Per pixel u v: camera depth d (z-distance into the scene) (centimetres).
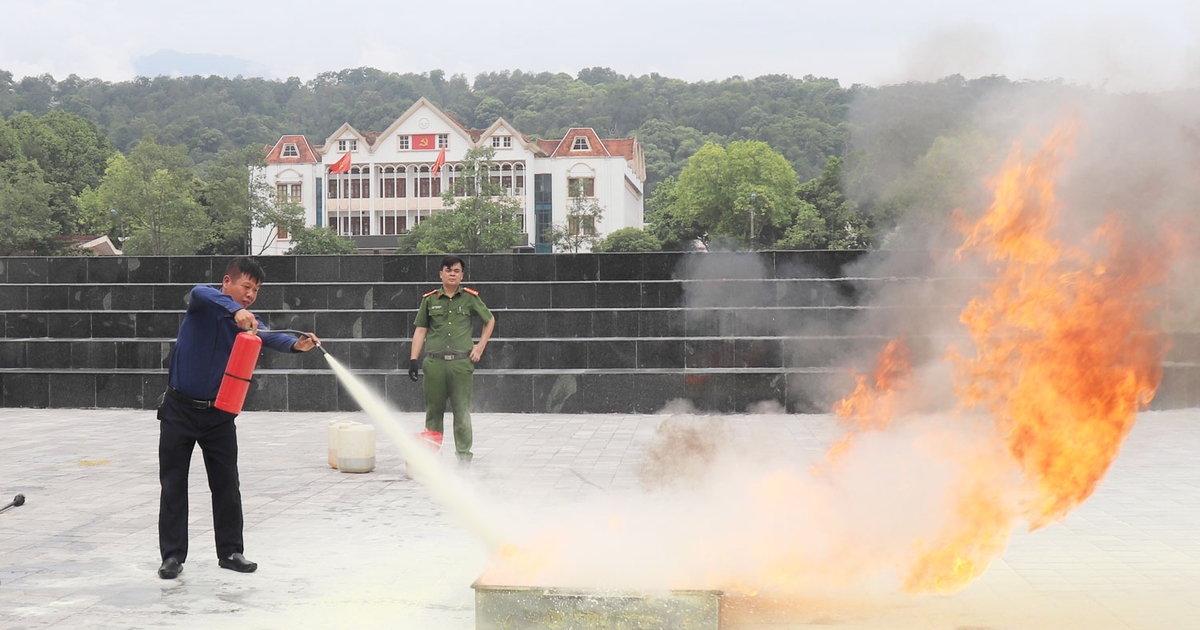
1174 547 624
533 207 11144
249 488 852
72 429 1255
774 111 11069
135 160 7200
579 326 1606
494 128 11075
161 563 587
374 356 1519
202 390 562
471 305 965
